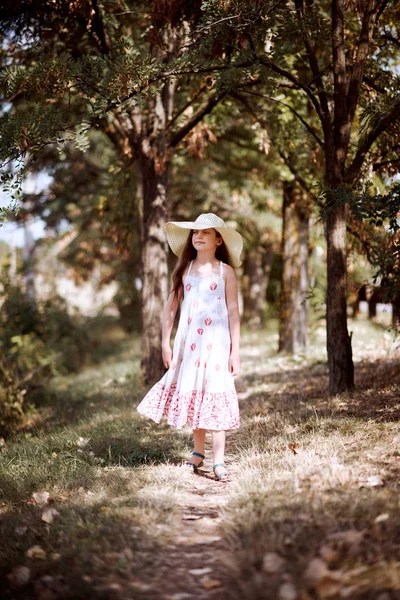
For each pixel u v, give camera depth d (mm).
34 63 8656
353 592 2557
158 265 9734
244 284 22688
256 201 16281
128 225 11383
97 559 3127
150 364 9758
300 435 5285
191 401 4613
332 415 5746
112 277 21734
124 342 19875
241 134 12547
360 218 5652
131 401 8539
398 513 3264
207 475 4750
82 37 8195
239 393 8594
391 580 2623
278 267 24703
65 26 7863
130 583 2920
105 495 4160
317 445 4777
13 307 14492
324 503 3498
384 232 7801
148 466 4930
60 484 4562
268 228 17547
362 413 5758
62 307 16672
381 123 6496
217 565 3105
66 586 2926
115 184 11008
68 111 6500
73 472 4816
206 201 16953
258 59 6363
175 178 15891
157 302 9750
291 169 10148
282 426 5812
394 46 7516
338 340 6871
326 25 6699
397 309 7746
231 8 5816
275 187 13812
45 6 7520
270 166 11344
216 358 4609
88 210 17844
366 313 18641
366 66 7176
